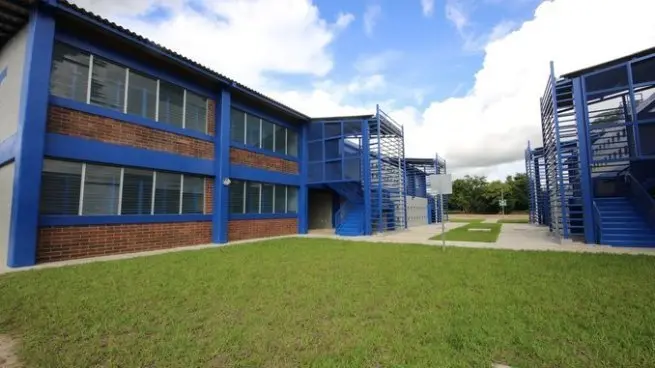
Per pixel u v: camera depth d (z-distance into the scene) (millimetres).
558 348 3152
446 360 2936
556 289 5328
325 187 19281
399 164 21312
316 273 6750
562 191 12984
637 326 3662
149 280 6098
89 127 9164
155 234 10758
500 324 3803
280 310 4375
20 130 7863
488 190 57844
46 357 3053
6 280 6070
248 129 15094
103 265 7625
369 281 6027
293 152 18094
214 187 13102
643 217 12023
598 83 12844
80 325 3842
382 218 18250
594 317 3984
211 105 13242
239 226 14094
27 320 4020
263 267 7430
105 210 9547
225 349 3219
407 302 4688
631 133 13391
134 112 10414
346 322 3912
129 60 10258
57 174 8586
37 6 8125
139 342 3393
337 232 17703
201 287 5578
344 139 17844
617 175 14656
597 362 2900
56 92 8617
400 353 3082
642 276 6262
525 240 13906
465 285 5699
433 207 33938
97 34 9453
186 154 11969
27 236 7719
